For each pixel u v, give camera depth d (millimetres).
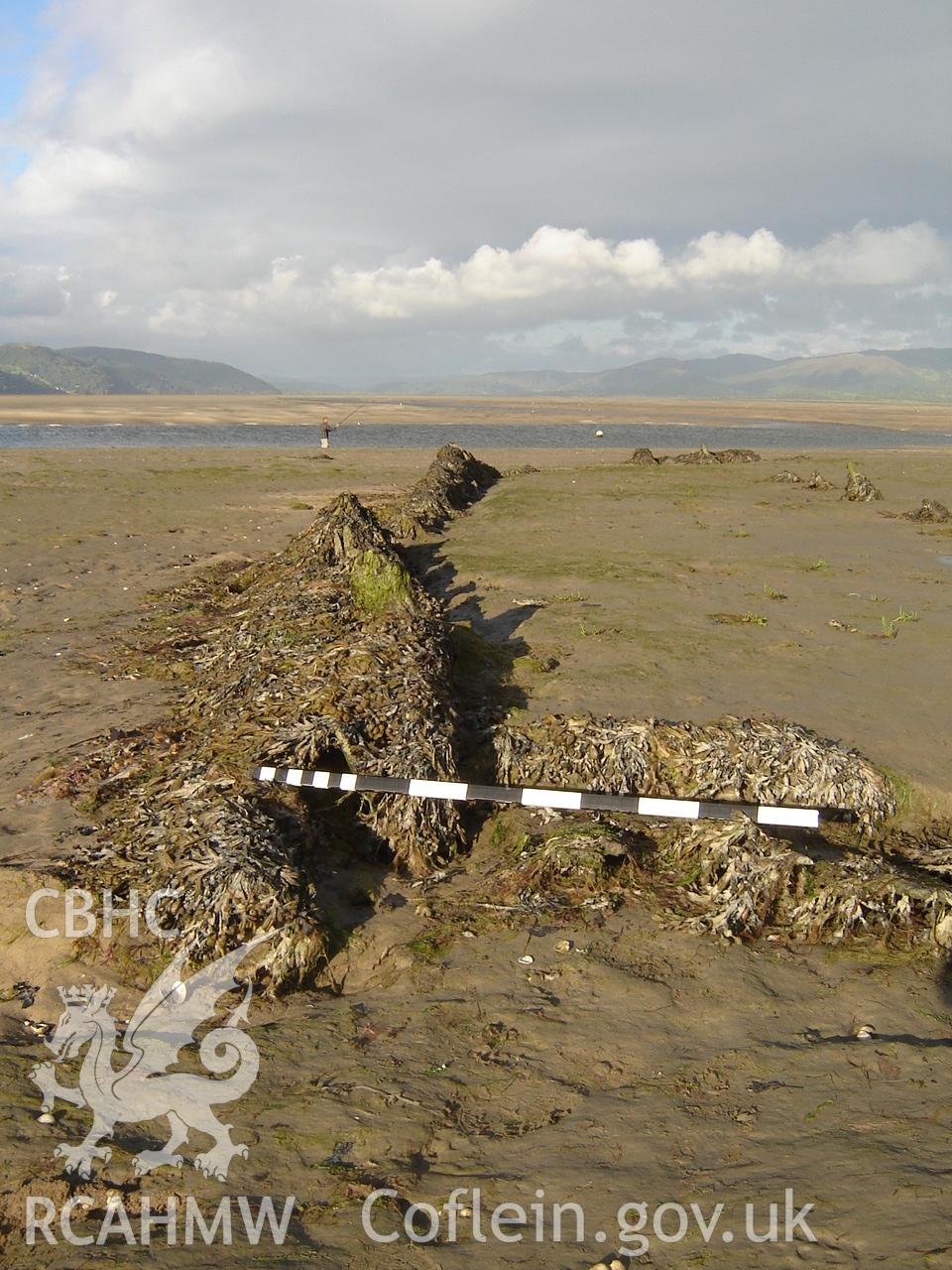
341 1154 3637
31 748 7777
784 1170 3408
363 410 92875
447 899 5777
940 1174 3297
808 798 6895
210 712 8172
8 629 11734
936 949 5199
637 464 31500
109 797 6770
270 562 15047
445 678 8297
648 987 4812
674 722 7680
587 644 10617
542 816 6656
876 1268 2877
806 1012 4613
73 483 25266
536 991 4801
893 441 56000
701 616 11883
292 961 4996
